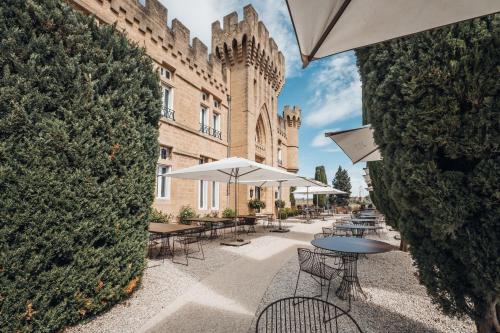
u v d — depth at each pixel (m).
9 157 2.53
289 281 5.00
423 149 2.52
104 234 3.47
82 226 3.14
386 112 2.78
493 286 2.11
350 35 2.10
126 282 3.95
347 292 4.34
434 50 2.35
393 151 2.78
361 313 3.70
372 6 1.77
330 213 28.48
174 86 11.38
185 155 11.88
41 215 2.75
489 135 2.08
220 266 6.04
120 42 3.88
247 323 3.36
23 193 2.62
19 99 2.63
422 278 2.76
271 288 4.62
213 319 3.46
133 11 9.30
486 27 2.14
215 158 14.49
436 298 2.73
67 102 3.06
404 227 2.82
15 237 2.57
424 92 2.42
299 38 2.19
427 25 1.98
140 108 4.13
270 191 20.75
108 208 3.49
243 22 16.31
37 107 2.78
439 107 2.31
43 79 2.83
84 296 3.27
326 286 4.73
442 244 2.49
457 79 2.23
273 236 10.85
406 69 2.55
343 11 1.81
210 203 14.08
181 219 10.95
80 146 3.13
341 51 2.36
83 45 3.28
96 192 3.30
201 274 5.41
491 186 2.09
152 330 3.18
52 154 2.86
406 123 2.56
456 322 3.45
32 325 2.74
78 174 3.10
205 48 13.91
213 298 4.16
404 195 2.59
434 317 3.59
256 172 9.41
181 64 11.87
